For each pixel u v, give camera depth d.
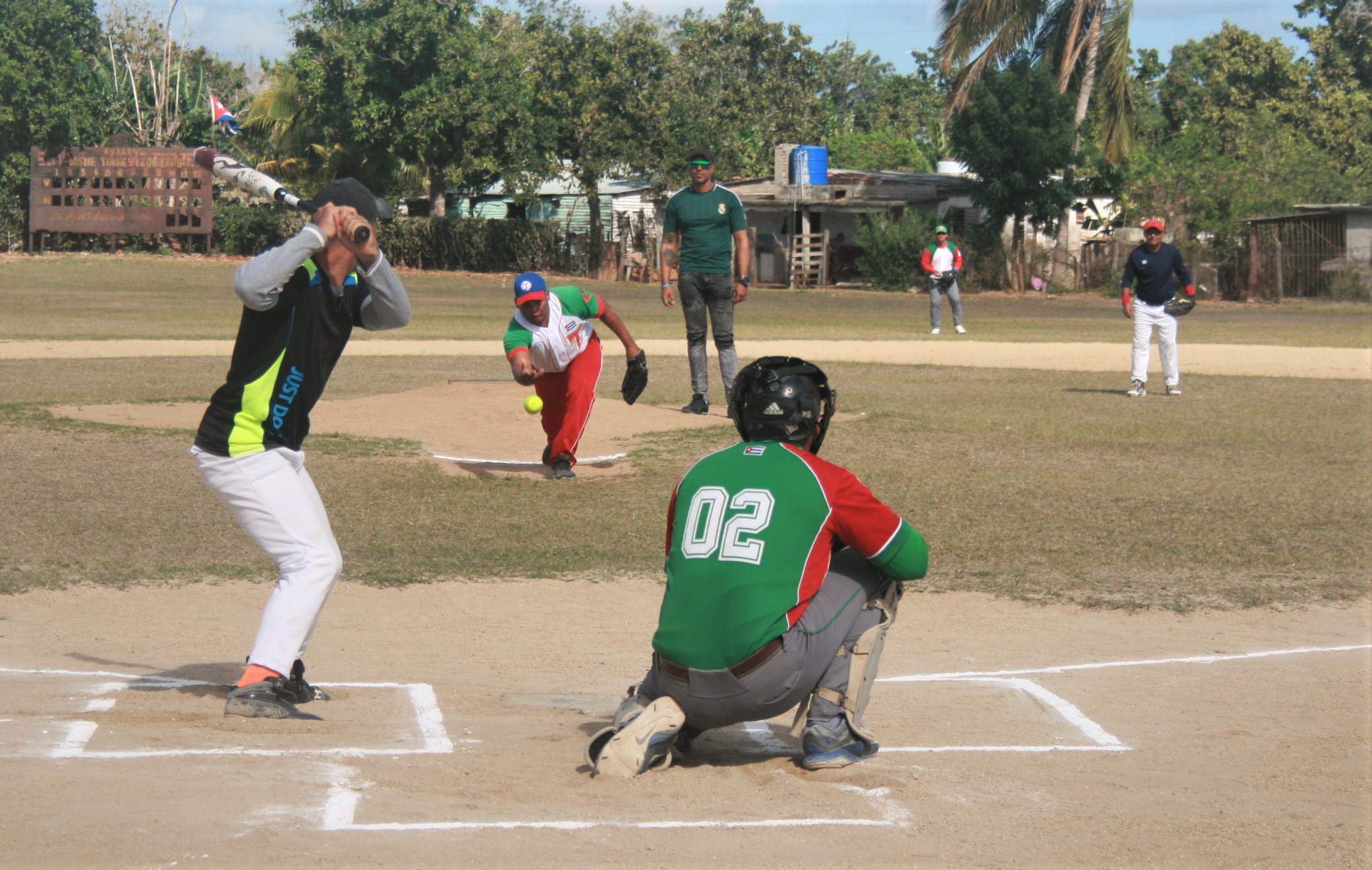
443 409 12.86
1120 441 11.77
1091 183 43.03
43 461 9.99
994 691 5.19
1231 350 21.67
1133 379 15.14
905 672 5.56
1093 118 43.75
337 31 41.97
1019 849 3.22
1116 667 5.62
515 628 6.37
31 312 26.47
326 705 4.74
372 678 5.36
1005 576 7.36
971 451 11.20
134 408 12.70
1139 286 15.02
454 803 3.45
